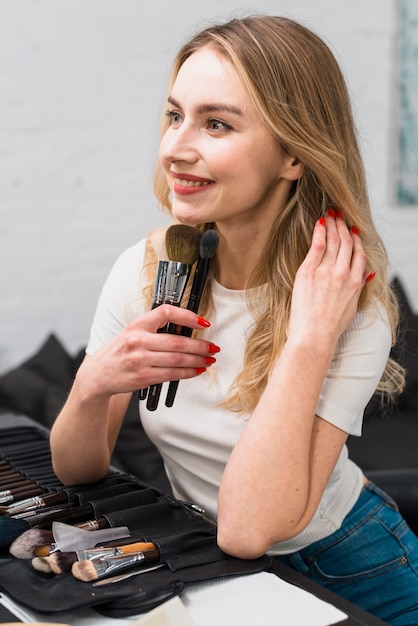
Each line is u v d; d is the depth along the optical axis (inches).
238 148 33.9
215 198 34.7
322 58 35.9
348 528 42.4
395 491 54.1
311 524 41.2
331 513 42.0
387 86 108.0
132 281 41.8
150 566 31.4
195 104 33.7
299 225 37.3
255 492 33.0
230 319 39.5
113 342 34.0
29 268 89.4
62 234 90.8
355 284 35.7
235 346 39.3
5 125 85.8
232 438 38.7
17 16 84.6
